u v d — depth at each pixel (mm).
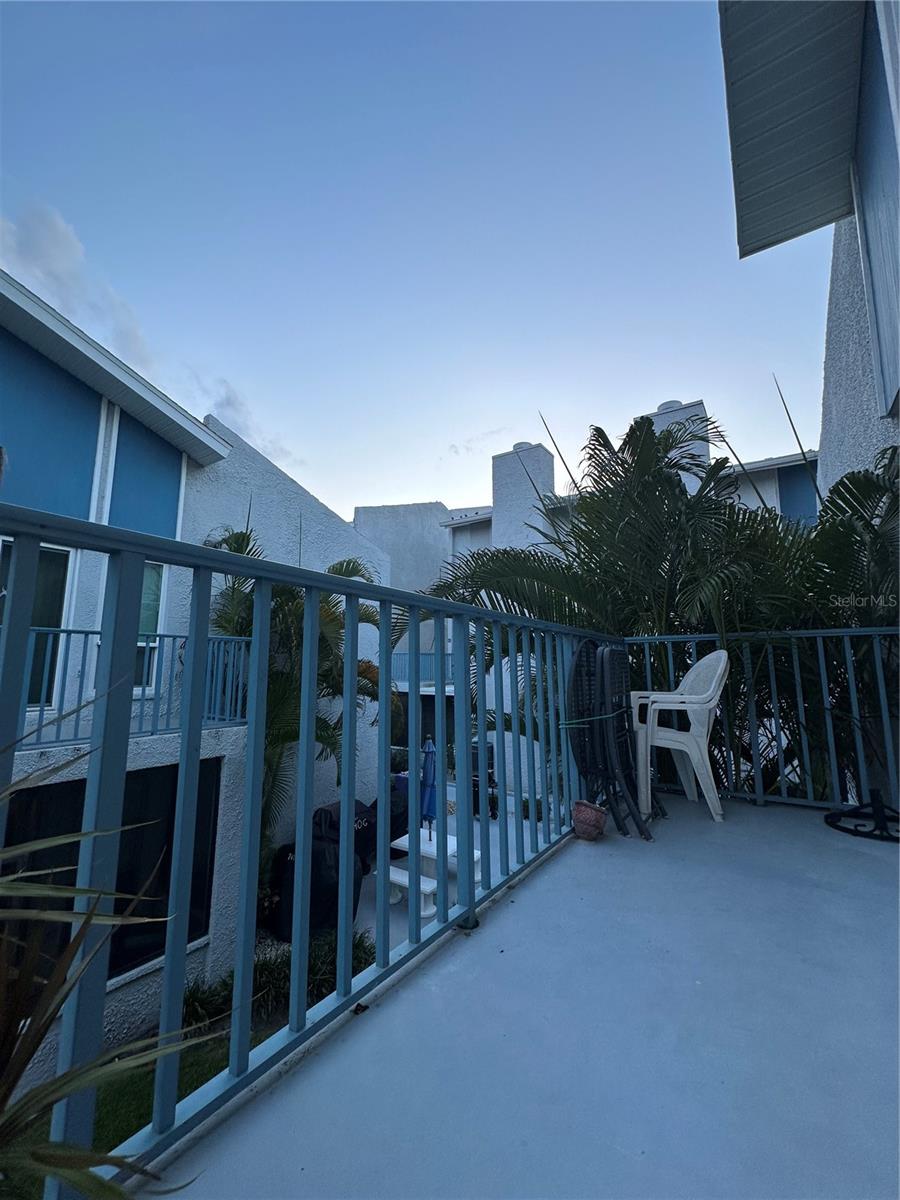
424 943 1380
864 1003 1169
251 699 1016
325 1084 955
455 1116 892
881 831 2295
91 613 5566
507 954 1382
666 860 2025
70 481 5523
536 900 1695
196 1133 849
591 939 1453
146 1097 2613
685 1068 994
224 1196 759
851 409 4367
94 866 757
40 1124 508
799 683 2871
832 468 5285
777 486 9477
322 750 6441
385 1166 804
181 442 6582
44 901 762
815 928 1497
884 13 2092
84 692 5395
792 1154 819
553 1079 969
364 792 8156
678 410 8695
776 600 3084
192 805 890
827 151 3389
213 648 5922
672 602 3295
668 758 3275
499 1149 831
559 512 3932
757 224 3893
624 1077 973
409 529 16016
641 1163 809
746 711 3168
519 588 3568
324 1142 840
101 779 767
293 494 8453
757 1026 1103
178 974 846
